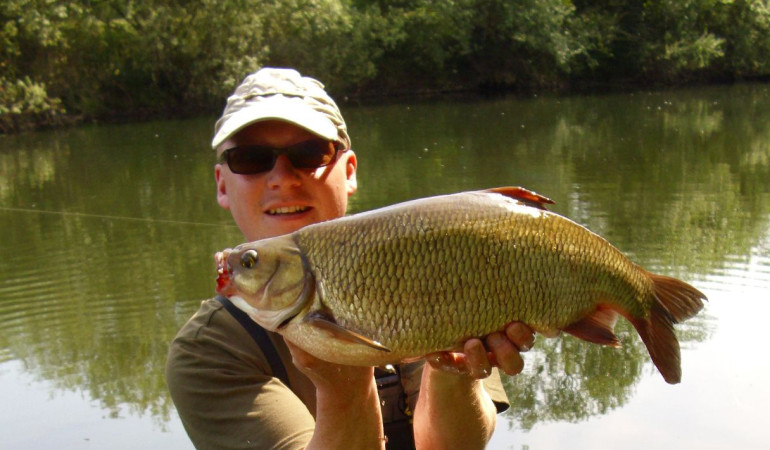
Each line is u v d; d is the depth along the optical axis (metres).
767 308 7.04
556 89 36.19
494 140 19.05
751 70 38.41
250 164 2.32
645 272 2.03
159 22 27.92
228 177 2.39
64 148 20.62
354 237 1.83
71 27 27.14
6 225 11.60
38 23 25.47
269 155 2.31
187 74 28.94
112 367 6.55
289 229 2.33
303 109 2.31
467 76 35.56
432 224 1.82
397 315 1.80
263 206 2.33
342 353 1.79
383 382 2.36
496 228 1.83
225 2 28.06
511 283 1.83
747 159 15.27
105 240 10.46
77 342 7.04
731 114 23.84
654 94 32.69
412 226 1.82
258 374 2.15
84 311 7.74
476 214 1.84
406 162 15.77
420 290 1.80
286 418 2.07
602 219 10.48
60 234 10.89
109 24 27.81
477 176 13.98
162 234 10.66
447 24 33.62
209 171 15.94
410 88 34.91
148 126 25.47
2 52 26.19
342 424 1.91
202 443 2.11
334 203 2.39
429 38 33.59
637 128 20.91
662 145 17.48
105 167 16.94
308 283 1.83
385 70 33.94
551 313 1.88
